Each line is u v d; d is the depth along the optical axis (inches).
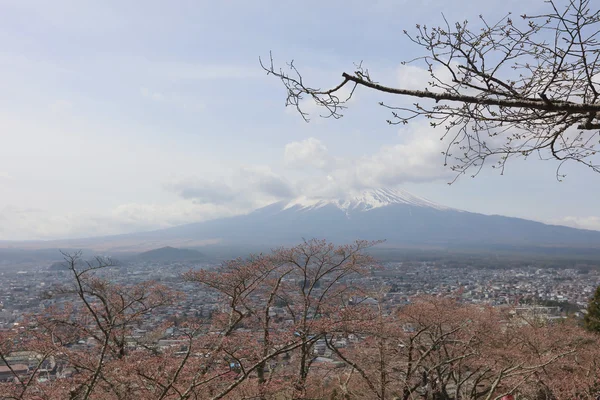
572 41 140.4
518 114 155.9
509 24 147.9
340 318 425.1
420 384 524.4
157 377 336.5
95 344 440.5
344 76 163.0
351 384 576.7
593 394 493.0
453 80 157.0
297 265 576.1
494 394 579.8
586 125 157.4
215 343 375.9
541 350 573.3
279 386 381.1
